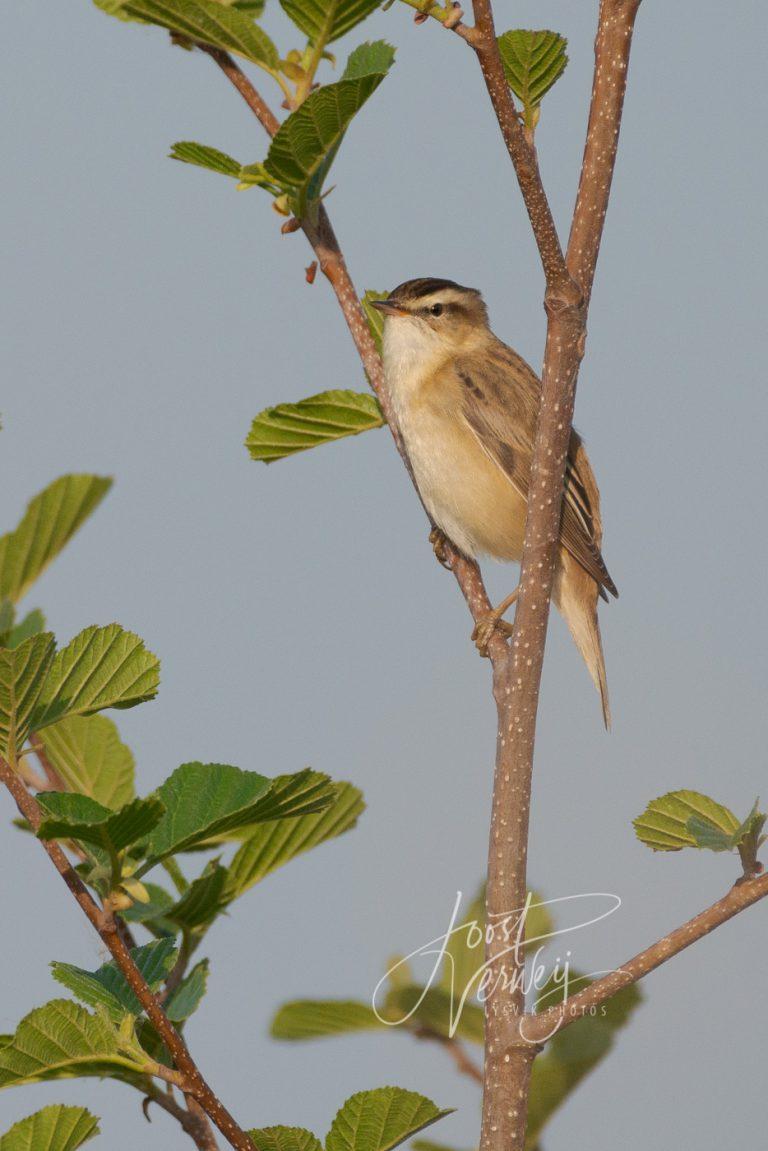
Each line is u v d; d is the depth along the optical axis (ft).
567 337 18.56
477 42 16.74
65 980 17.06
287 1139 16.12
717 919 16.57
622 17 18.21
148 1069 15.40
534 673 18.85
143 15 23.27
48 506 21.63
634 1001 18.85
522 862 18.17
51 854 15.69
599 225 18.61
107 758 21.22
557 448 18.92
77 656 17.24
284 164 24.20
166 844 16.57
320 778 16.88
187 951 18.85
